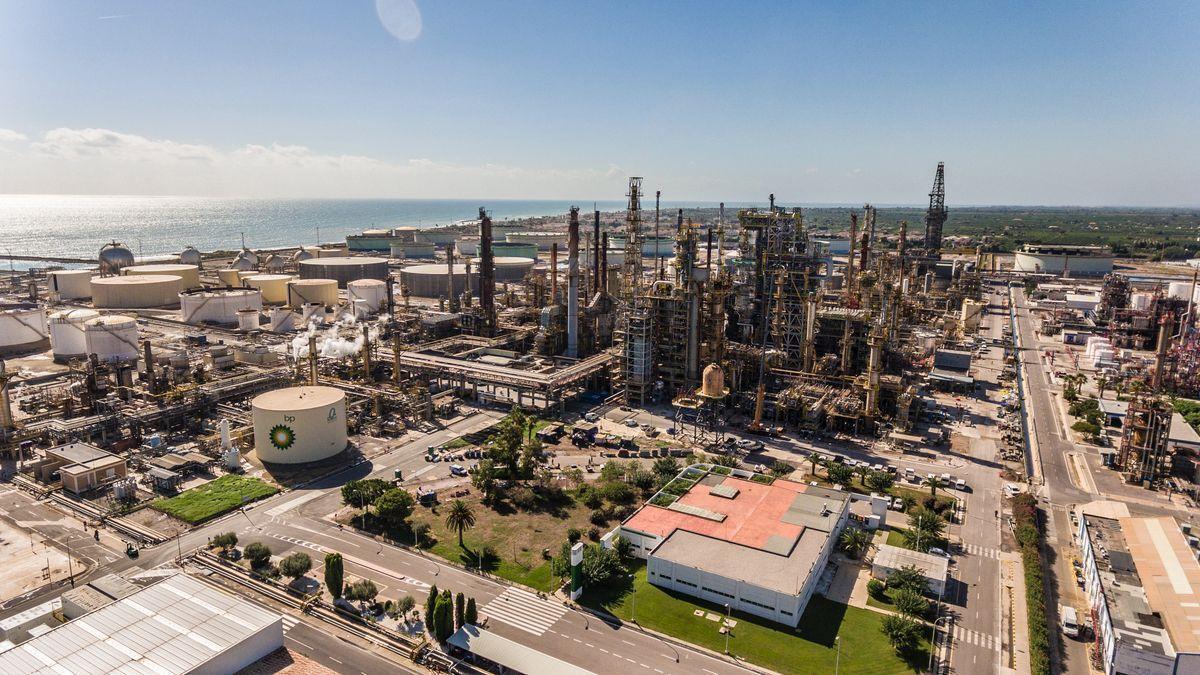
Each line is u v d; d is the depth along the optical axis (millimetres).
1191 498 175875
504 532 155125
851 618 125375
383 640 118375
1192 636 107938
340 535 153375
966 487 180000
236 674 101438
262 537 152125
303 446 191750
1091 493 179000
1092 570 129375
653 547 143250
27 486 174250
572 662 112625
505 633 119875
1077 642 118938
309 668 104062
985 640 118812
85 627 105000
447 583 135250
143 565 140000
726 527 147125
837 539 152125
